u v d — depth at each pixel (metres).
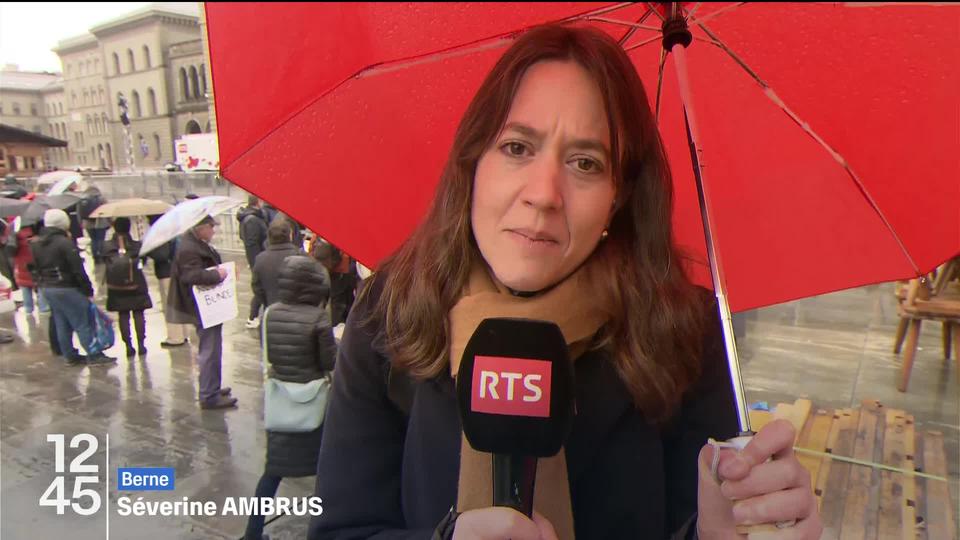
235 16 0.74
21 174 11.65
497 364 0.84
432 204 1.13
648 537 1.07
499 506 0.83
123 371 7.02
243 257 12.48
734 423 1.14
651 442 1.09
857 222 1.27
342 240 1.28
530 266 0.96
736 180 1.36
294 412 3.68
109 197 12.09
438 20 0.89
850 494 3.14
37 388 6.50
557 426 0.83
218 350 5.92
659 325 1.05
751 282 1.39
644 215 1.09
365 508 1.12
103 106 18.39
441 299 1.06
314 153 1.19
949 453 4.06
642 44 1.25
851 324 8.12
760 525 0.78
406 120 1.27
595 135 0.95
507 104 0.97
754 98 1.27
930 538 2.85
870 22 1.07
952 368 6.25
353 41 0.84
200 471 4.65
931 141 1.13
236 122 0.91
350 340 1.19
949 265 5.39
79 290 7.23
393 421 1.17
